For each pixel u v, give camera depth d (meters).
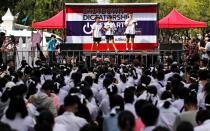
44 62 29.47
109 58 33.66
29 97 13.30
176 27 37.09
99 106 13.84
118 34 34.50
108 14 34.50
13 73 18.95
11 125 9.80
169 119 11.19
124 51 33.88
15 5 61.69
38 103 13.07
